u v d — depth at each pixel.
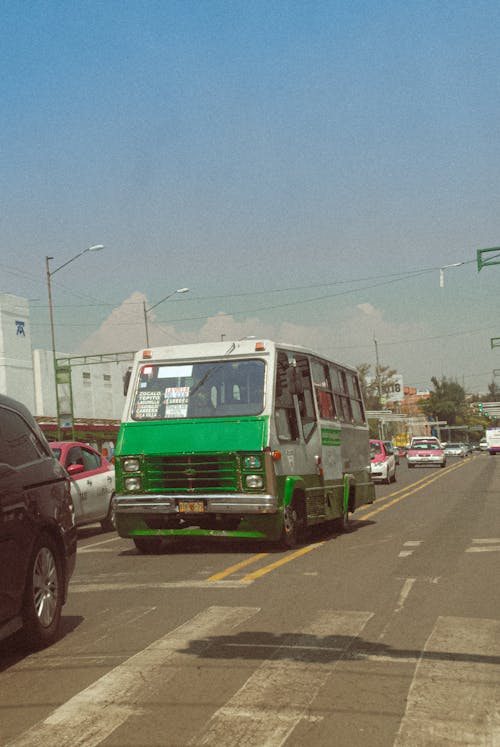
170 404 12.94
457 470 46.81
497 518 17.25
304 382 14.19
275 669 5.85
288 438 13.02
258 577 10.00
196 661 6.10
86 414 68.44
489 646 6.47
